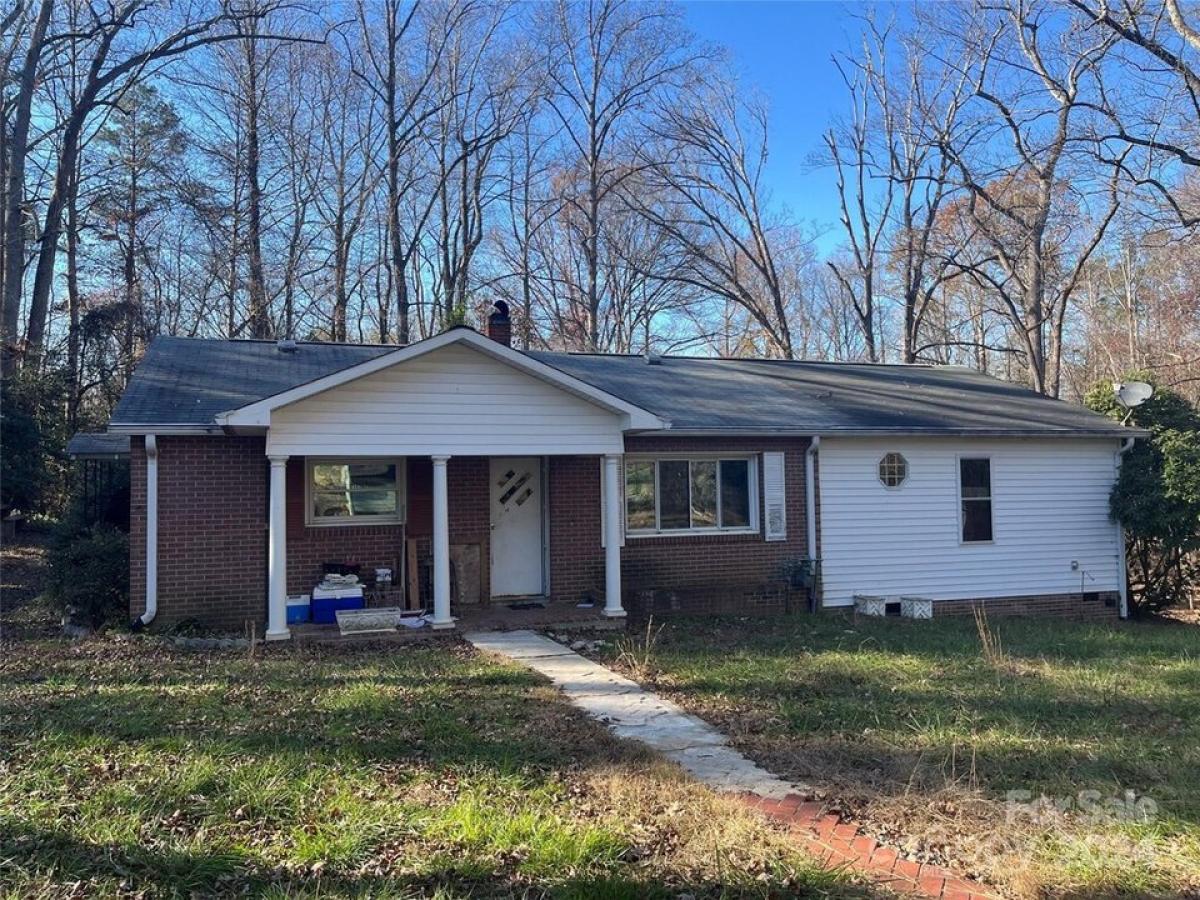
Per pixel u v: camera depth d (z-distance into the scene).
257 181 28.88
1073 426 15.44
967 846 4.54
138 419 10.66
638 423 11.94
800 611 14.00
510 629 11.28
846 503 14.41
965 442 15.14
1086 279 33.03
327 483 12.16
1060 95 21.52
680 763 5.90
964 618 14.09
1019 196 24.39
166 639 10.23
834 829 4.77
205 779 5.16
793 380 17.19
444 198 31.48
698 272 34.03
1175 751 6.15
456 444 11.27
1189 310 27.61
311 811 4.78
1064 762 5.89
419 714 6.85
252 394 11.83
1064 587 15.64
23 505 19.58
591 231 33.31
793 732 6.69
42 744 5.84
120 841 4.33
